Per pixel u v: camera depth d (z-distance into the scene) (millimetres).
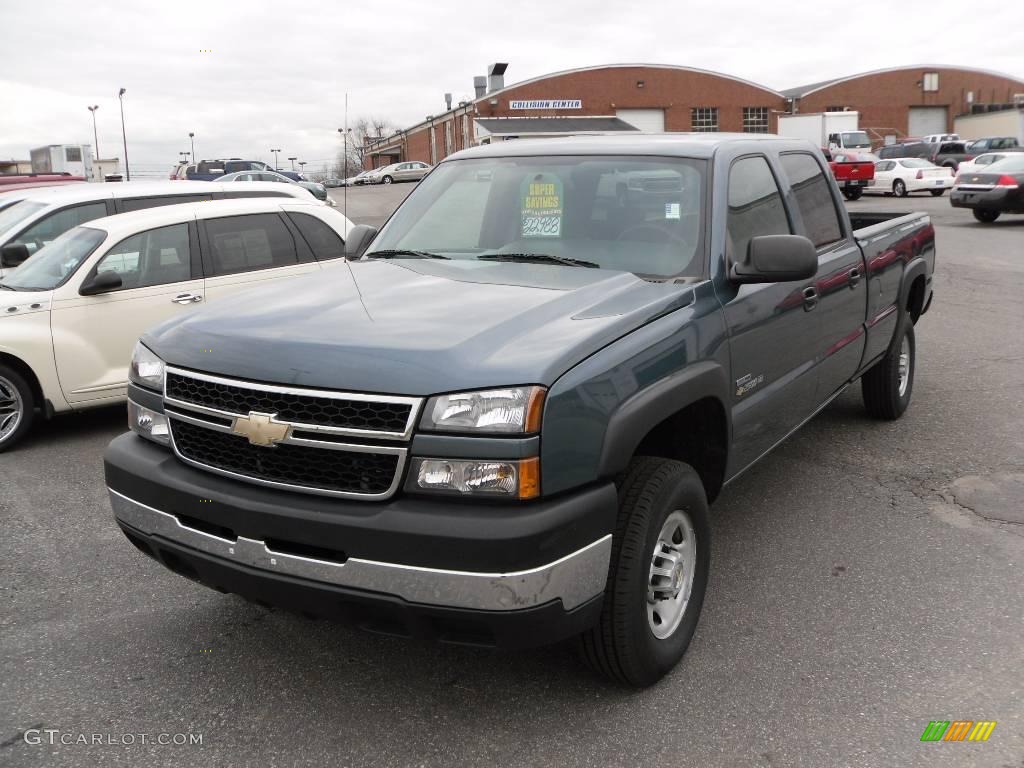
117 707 3178
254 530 2807
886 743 2902
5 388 6508
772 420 4094
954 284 12508
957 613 3729
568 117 55906
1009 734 2936
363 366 2717
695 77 56938
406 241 4273
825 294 4582
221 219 7441
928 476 5332
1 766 2852
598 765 2818
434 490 2627
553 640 2734
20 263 7945
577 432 2713
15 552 4605
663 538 3242
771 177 4391
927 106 62125
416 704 3162
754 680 3268
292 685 3299
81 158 29969
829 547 4402
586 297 3254
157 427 3180
